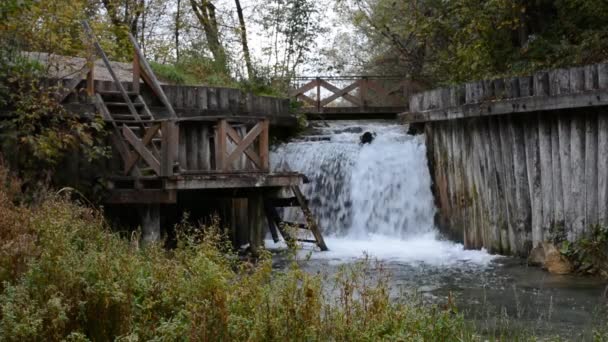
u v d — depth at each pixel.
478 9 18.81
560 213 12.61
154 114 14.98
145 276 5.98
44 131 12.12
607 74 11.65
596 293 10.14
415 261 13.50
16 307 4.88
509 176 13.73
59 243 5.82
